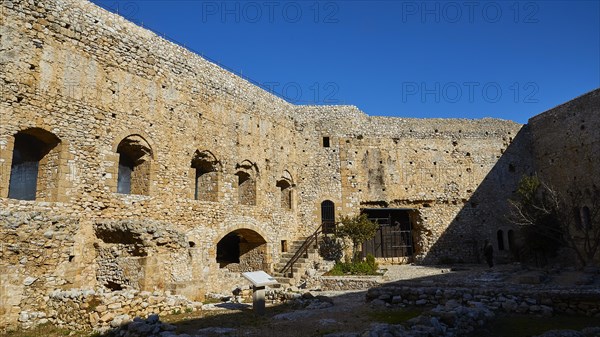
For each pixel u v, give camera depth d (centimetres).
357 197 3033
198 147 2125
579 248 2739
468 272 2345
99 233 1566
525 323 1152
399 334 912
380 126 3203
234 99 2416
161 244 1524
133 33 1866
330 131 3100
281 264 2555
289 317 1256
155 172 1872
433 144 3250
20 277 1273
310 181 2991
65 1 1603
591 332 975
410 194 3123
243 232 2478
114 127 1719
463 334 1041
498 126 3366
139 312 1222
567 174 2942
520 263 2738
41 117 1473
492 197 3228
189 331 1066
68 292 1229
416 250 3120
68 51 1585
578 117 2866
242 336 1008
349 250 2819
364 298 1605
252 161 2498
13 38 1423
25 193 1541
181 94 2066
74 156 1556
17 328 1193
